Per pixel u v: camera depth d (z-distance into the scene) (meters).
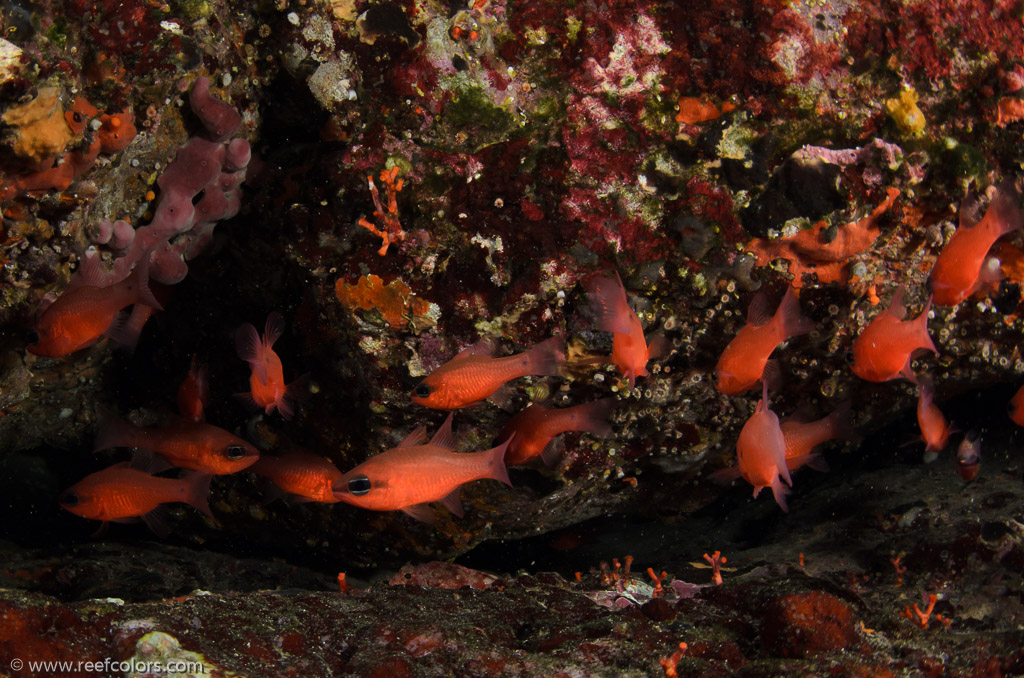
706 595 1.01
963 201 1.07
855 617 0.95
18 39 0.96
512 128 1.06
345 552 1.26
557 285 1.06
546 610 1.01
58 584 1.24
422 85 1.05
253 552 1.31
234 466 1.11
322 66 1.06
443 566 1.23
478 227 1.06
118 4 0.99
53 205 1.01
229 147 1.06
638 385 1.10
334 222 1.07
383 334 1.07
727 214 1.05
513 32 1.05
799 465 1.14
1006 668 0.92
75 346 1.01
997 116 1.07
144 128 1.03
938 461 1.33
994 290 1.11
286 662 0.90
